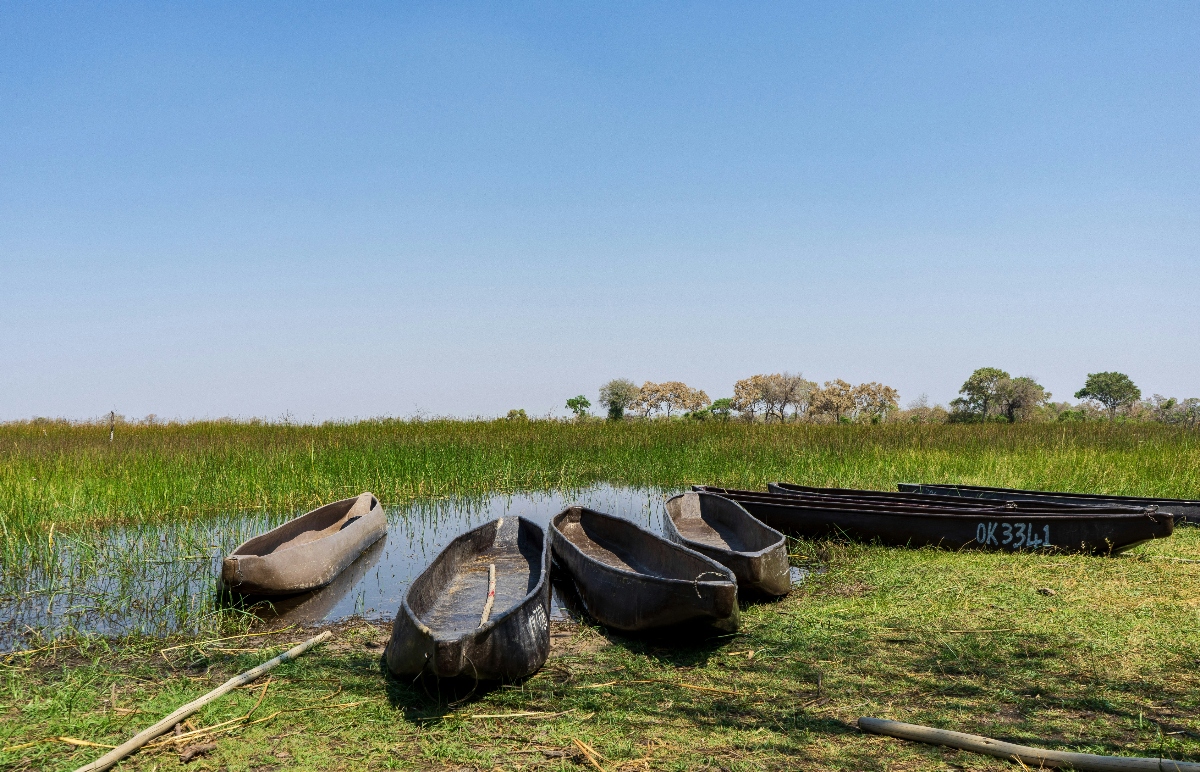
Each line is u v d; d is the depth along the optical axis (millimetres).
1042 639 6102
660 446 19281
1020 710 4816
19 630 6961
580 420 27547
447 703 5094
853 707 4934
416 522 12672
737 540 10203
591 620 7125
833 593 7789
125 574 8727
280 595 8102
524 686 5391
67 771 4254
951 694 5094
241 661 6117
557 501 14625
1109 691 5070
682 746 4426
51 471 13859
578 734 4605
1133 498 11117
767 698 5117
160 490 12844
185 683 5613
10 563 9062
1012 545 9250
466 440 19578
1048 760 4000
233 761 4379
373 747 4508
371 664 5930
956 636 6246
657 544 8297
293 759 4391
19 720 4957
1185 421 26062
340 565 9305
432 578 7129
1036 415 42656
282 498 13453
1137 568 8312
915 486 13148
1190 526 10648
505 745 4496
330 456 15992
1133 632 6199
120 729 4816
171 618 7355
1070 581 7793
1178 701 4887
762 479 15508
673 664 5852
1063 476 14758
